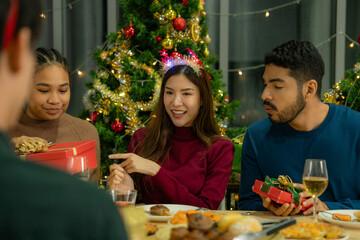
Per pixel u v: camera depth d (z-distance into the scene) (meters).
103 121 3.24
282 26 4.48
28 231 0.31
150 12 3.21
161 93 1.87
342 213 1.27
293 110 1.52
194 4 3.07
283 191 1.26
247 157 1.76
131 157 1.61
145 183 1.75
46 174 0.34
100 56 3.21
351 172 1.57
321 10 4.42
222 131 3.24
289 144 1.65
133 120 3.07
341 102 3.22
